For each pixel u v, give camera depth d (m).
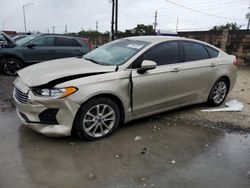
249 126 4.83
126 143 3.94
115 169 3.23
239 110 5.68
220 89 5.83
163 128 4.56
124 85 4.06
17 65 8.70
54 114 3.61
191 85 5.06
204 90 5.41
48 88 3.57
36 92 3.61
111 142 3.95
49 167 3.21
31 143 3.79
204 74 5.25
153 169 3.27
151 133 4.34
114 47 4.86
